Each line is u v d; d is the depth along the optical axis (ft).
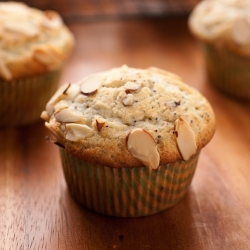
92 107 1.24
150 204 1.26
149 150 1.19
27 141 1.45
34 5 1.98
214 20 1.59
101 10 2.01
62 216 1.28
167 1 2.09
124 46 1.82
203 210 1.29
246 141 1.47
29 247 1.22
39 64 1.44
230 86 1.61
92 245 1.23
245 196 1.32
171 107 1.24
